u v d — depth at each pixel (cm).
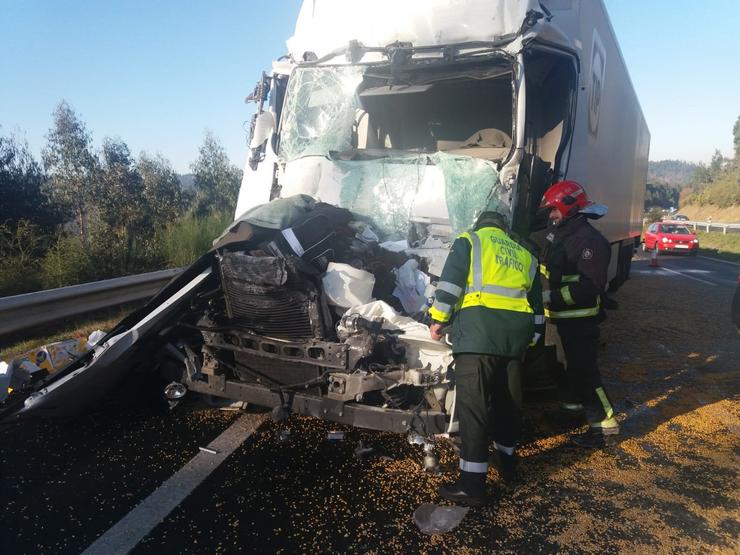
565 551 312
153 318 411
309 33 595
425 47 535
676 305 1190
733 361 723
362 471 393
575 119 583
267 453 416
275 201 446
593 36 698
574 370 451
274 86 608
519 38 500
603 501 366
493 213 399
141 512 335
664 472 408
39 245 991
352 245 428
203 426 463
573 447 448
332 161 532
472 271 361
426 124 590
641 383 623
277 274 378
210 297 430
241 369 426
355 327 370
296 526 326
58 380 422
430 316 366
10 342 665
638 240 1634
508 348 356
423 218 488
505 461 383
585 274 440
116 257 996
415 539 318
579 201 453
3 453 411
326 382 392
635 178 1263
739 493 379
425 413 371
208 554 298
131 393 481
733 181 7175
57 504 342
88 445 426
